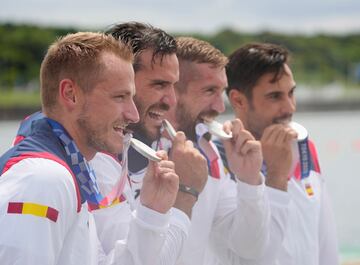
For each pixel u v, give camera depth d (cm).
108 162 353
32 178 264
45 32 9794
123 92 294
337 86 13100
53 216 264
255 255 425
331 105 8312
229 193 439
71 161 288
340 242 1105
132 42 369
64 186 270
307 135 475
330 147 2867
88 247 287
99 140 294
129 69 298
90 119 291
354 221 1273
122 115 296
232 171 425
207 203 420
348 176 1914
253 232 415
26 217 259
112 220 333
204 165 358
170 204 312
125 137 311
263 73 482
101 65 290
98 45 292
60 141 289
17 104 7075
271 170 444
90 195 291
